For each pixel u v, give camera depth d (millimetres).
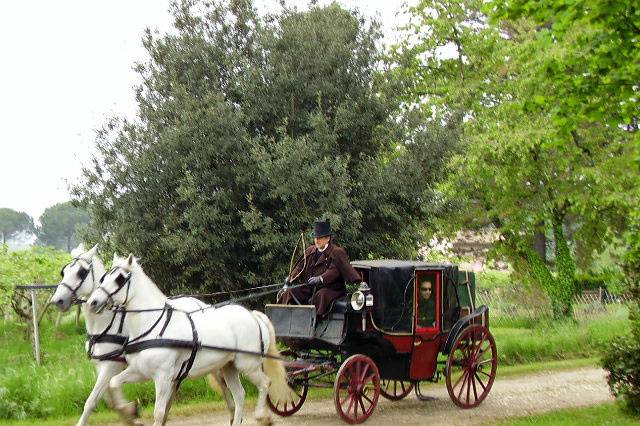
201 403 12859
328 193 14875
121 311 9773
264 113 15852
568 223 32250
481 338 13359
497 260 29172
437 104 26219
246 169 15008
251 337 10602
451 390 12836
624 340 12156
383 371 12188
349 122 15727
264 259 15000
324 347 11609
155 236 15227
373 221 16266
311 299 11711
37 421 11352
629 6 9781
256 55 16141
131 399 12414
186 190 14367
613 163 24234
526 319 26391
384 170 16094
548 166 25734
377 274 11797
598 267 31266
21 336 20344
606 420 11617
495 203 26797
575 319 25734
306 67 16031
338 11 16906
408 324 12109
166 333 9664
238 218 15305
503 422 11836
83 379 12461
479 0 26844
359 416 11656
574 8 9812
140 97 16031
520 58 23375
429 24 27125
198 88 15875
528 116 24625
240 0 16391
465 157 22734
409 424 11742
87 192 15594
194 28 16422
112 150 15602
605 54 10453
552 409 13188
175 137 14812
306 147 14688
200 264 14977
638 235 11961
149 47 16281
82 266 10016
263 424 10680
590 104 10836
